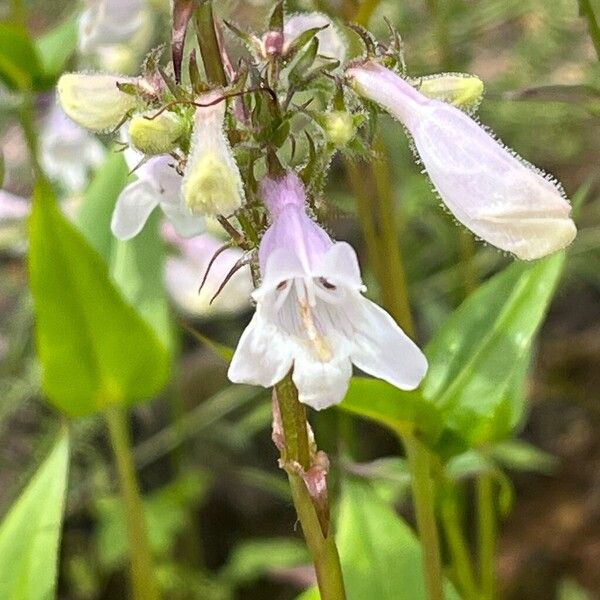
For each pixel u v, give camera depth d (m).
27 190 0.26
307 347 0.11
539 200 0.11
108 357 0.16
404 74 0.12
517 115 0.23
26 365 0.26
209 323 0.29
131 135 0.11
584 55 0.22
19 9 0.18
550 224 0.11
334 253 0.10
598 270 0.25
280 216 0.11
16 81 0.18
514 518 0.27
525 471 0.27
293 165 0.12
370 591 0.16
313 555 0.12
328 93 0.12
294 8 0.16
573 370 0.28
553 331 0.29
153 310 0.18
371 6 0.16
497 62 0.26
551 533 0.26
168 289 0.21
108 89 0.12
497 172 0.11
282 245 0.11
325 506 0.12
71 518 0.27
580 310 0.29
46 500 0.16
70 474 0.26
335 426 0.23
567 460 0.27
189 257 0.20
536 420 0.28
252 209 0.11
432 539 0.15
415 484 0.15
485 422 0.14
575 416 0.28
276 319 0.11
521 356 0.14
